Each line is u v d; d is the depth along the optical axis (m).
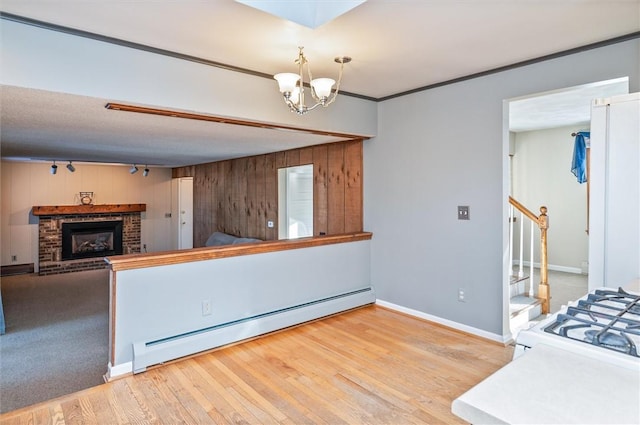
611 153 2.01
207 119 2.98
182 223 8.73
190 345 2.94
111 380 2.60
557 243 6.31
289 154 5.14
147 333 2.80
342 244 4.05
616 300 1.52
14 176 6.91
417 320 3.77
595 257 2.07
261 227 5.69
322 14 2.03
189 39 2.39
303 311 3.67
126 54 2.41
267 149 5.07
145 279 2.78
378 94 3.88
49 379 2.95
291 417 2.17
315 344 3.20
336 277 4.01
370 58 2.79
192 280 3.02
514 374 0.96
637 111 1.94
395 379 2.60
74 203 7.52
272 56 2.70
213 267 3.13
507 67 3.04
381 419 2.15
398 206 3.95
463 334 3.40
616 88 3.78
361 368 2.76
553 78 2.79
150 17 2.09
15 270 6.91
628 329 1.18
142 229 8.38
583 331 1.21
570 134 6.12
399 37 2.42
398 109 3.88
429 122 3.62
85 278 6.64
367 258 4.28
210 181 7.17
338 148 4.49
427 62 2.92
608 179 2.03
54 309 4.79
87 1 1.90
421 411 2.23
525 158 6.62
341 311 3.98
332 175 4.58
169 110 2.69
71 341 3.72
